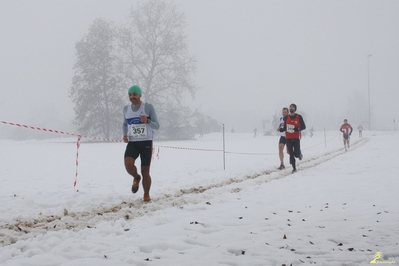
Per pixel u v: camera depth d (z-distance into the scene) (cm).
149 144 634
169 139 4741
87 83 4341
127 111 638
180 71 4672
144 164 631
